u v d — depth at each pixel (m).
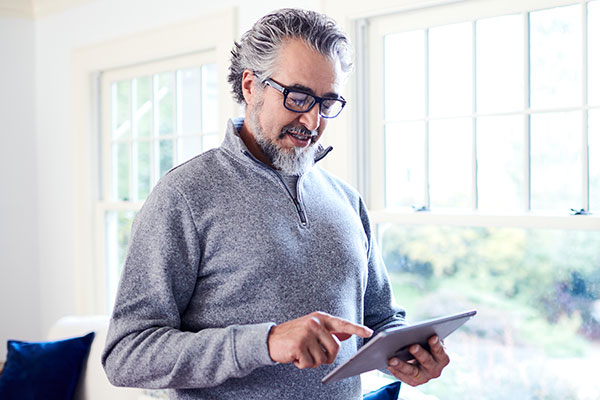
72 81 3.74
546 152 2.13
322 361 1.04
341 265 1.32
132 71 3.48
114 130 3.63
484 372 2.60
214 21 2.95
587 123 2.01
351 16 2.45
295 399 1.24
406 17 2.38
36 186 4.08
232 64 1.42
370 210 2.51
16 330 4.04
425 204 2.39
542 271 2.55
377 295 1.56
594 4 1.98
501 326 2.64
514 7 2.12
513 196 2.21
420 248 2.71
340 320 1.07
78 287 3.73
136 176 3.52
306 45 1.24
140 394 2.46
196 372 1.11
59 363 2.54
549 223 2.03
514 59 2.16
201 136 3.16
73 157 3.75
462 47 2.27
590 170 2.02
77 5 3.73
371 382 2.29
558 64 2.08
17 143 4.01
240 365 1.07
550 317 2.55
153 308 1.21
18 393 2.49
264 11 2.74
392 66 2.45
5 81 3.97
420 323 1.11
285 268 1.25
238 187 1.29
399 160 2.46
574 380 2.44
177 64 3.24
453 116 2.31
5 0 3.89
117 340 1.20
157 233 1.22
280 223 1.28
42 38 4.00
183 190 1.25
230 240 1.25
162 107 3.36
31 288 4.07
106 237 3.66
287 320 1.24
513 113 2.17
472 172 2.28
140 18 3.36
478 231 2.67
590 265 2.45
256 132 1.32
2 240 3.98
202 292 1.27
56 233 3.94
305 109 1.26
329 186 1.47
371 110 2.50
